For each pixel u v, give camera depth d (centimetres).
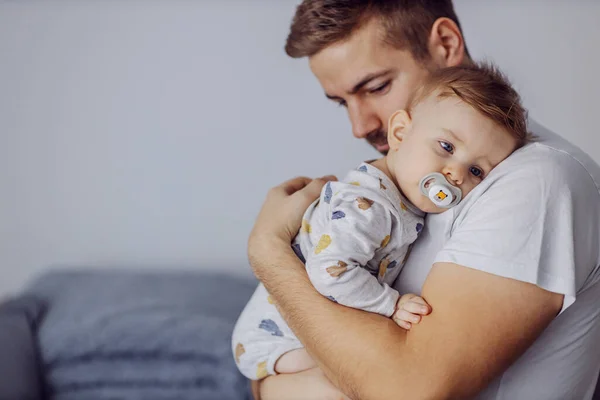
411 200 105
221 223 296
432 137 102
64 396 220
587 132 267
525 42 263
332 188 109
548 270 89
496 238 89
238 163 291
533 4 261
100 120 291
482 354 86
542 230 89
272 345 119
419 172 102
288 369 118
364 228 100
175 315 238
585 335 102
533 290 88
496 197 93
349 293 97
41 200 296
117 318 236
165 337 226
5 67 286
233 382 218
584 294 100
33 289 264
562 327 100
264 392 120
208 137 290
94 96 290
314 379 112
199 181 294
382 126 138
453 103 102
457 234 94
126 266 299
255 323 122
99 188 296
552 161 95
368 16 130
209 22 281
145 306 245
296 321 99
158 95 289
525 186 92
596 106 265
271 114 285
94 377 221
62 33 285
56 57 287
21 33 284
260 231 114
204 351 223
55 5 282
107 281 271
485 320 87
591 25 260
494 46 265
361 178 107
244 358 122
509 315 87
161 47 285
